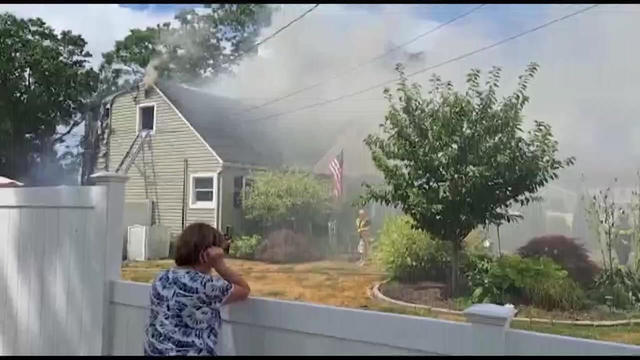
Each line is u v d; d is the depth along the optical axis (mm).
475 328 2199
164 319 2566
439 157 9781
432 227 9781
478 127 9727
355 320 2521
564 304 8102
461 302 8578
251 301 2893
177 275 2619
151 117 20359
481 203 9602
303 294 9586
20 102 23141
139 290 3447
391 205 10688
